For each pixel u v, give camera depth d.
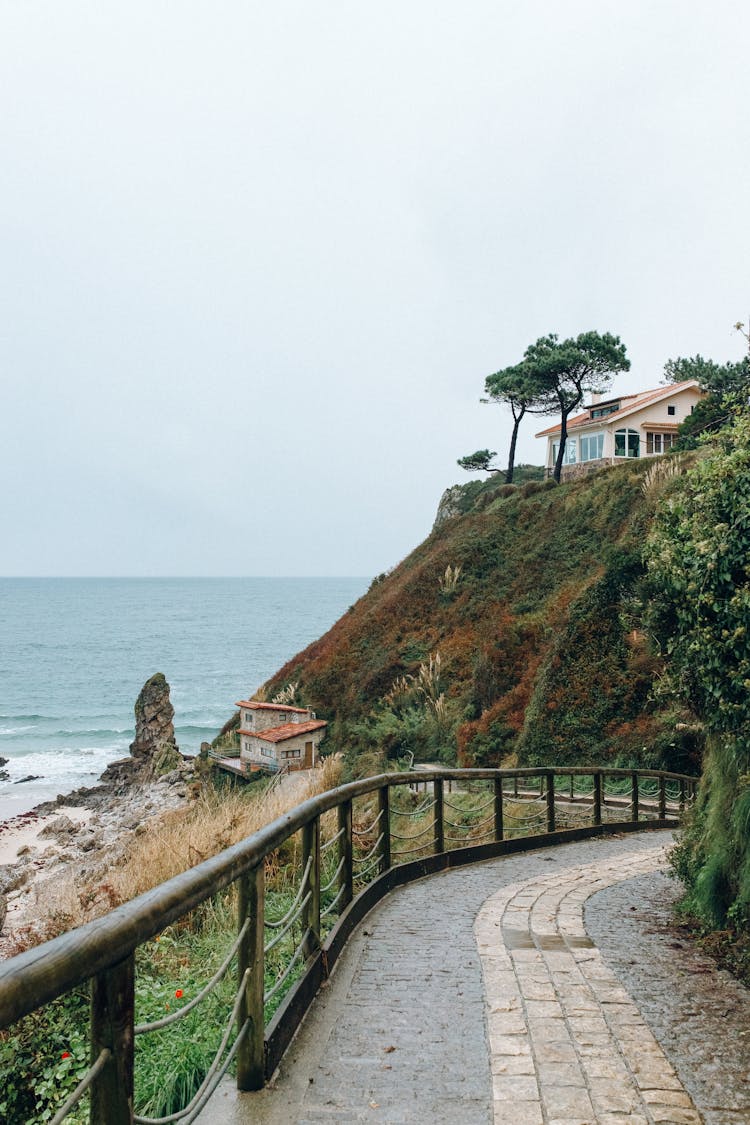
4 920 13.40
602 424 48.66
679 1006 4.85
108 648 136.62
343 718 36.84
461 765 28.75
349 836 6.55
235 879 3.50
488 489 60.81
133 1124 2.37
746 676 6.19
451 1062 3.99
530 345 52.81
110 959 2.20
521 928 6.73
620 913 7.48
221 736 43.03
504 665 32.47
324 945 5.30
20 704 80.81
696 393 49.47
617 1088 3.72
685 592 7.00
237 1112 3.44
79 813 37.97
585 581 34.00
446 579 40.56
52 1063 4.53
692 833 8.01
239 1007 3.59
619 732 24.98
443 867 9.67
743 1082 3.80
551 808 12.53
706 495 6.77
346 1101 3.56
